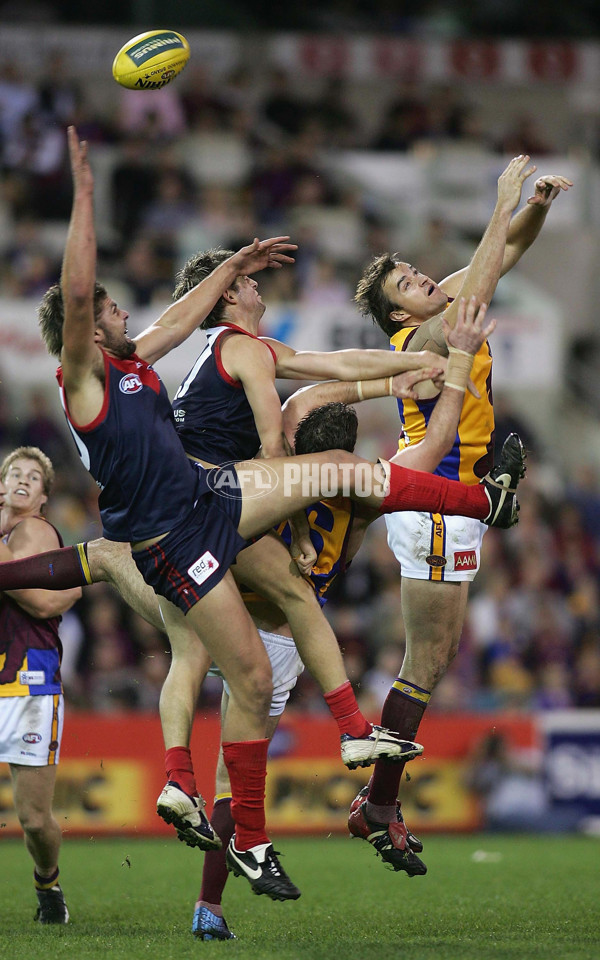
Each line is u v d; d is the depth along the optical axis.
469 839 35.31
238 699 15.74
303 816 35.81
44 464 20.08
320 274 52.62
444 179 60.41
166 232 54.12
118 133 57.94
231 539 15.65
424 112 62.72
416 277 19.36
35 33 60.19
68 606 19.53
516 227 19.09
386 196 60.38
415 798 36.59
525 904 20.92
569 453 55.38
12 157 55.38
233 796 16.06
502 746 37.16
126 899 22.31
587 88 67.44
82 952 15.38
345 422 17.05
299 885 24.34
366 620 41.78
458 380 17.06
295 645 17.33
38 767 19.16
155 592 16.03
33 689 19.14
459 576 18.86
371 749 16.41
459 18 69.94
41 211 54.94
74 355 15.20
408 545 18.88
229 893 23.05
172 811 15.81
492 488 17.34
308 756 36.16
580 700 41.53
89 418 15.50
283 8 68.81
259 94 63.81
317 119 62.06
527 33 69.62
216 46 63.62
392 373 17.59
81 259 14.71
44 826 19.12
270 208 57.09
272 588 16.69
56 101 56.53
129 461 15.50
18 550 19.25
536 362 51.78
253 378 17.00
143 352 16.81
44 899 19.36
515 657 42.31
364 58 65.06
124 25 64.69
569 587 46.44
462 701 39.84
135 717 35.44
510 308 53.84
